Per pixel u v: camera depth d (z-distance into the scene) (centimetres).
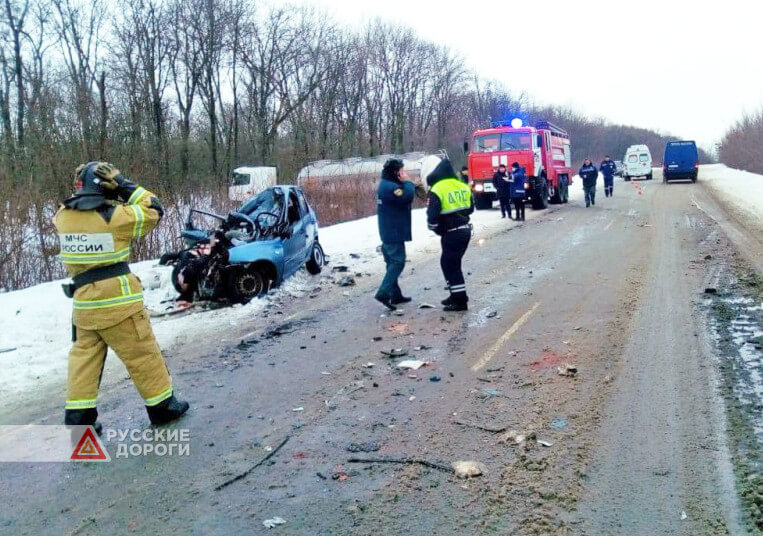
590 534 294
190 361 600
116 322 421
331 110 3953
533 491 332
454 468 359
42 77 2727
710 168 5688
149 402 443
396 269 760
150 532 312
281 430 427
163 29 3133
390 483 347
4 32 2748
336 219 2039
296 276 1013
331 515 318
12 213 1020
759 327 600
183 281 830
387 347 611
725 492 324
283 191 993
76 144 1222
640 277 868
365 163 2322
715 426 398
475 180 1992
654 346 562
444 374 522
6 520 330
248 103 3553
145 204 429
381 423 429
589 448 377
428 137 5122
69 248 416
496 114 5719
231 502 336
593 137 8331
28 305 799
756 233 1266
